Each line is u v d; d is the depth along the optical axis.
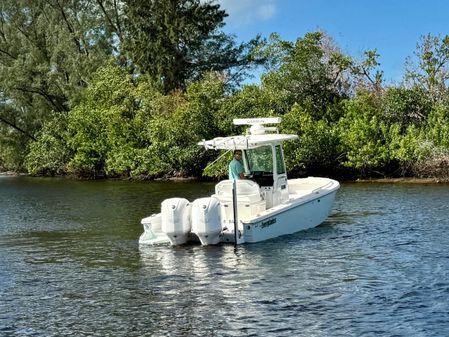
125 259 16.88
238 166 19.59
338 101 46.91
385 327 11.00
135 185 43.31
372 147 39.34
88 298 13.23
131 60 58.69
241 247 17.56
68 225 23.92
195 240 18.56
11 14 66.31
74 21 64.38
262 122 20.73
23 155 63.97
